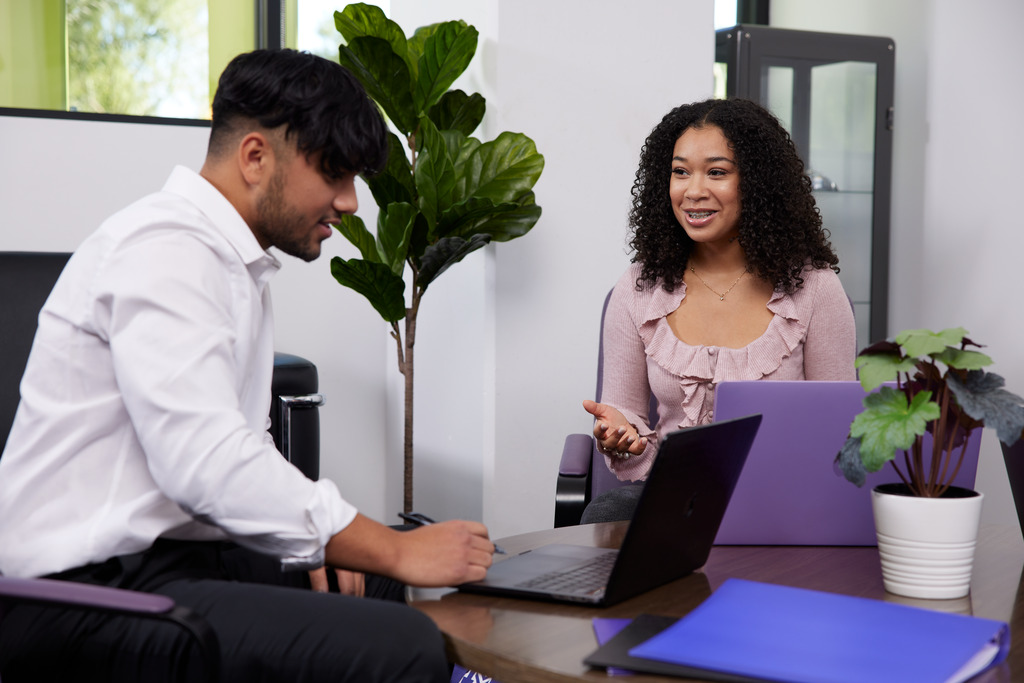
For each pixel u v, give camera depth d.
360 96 1.34
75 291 1.26
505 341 2.66
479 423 2.72
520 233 2.46
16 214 2.70
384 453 3.22
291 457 2.12
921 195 3.34
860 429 1.15
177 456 1.15
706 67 2.86
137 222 1.25
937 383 1.18
